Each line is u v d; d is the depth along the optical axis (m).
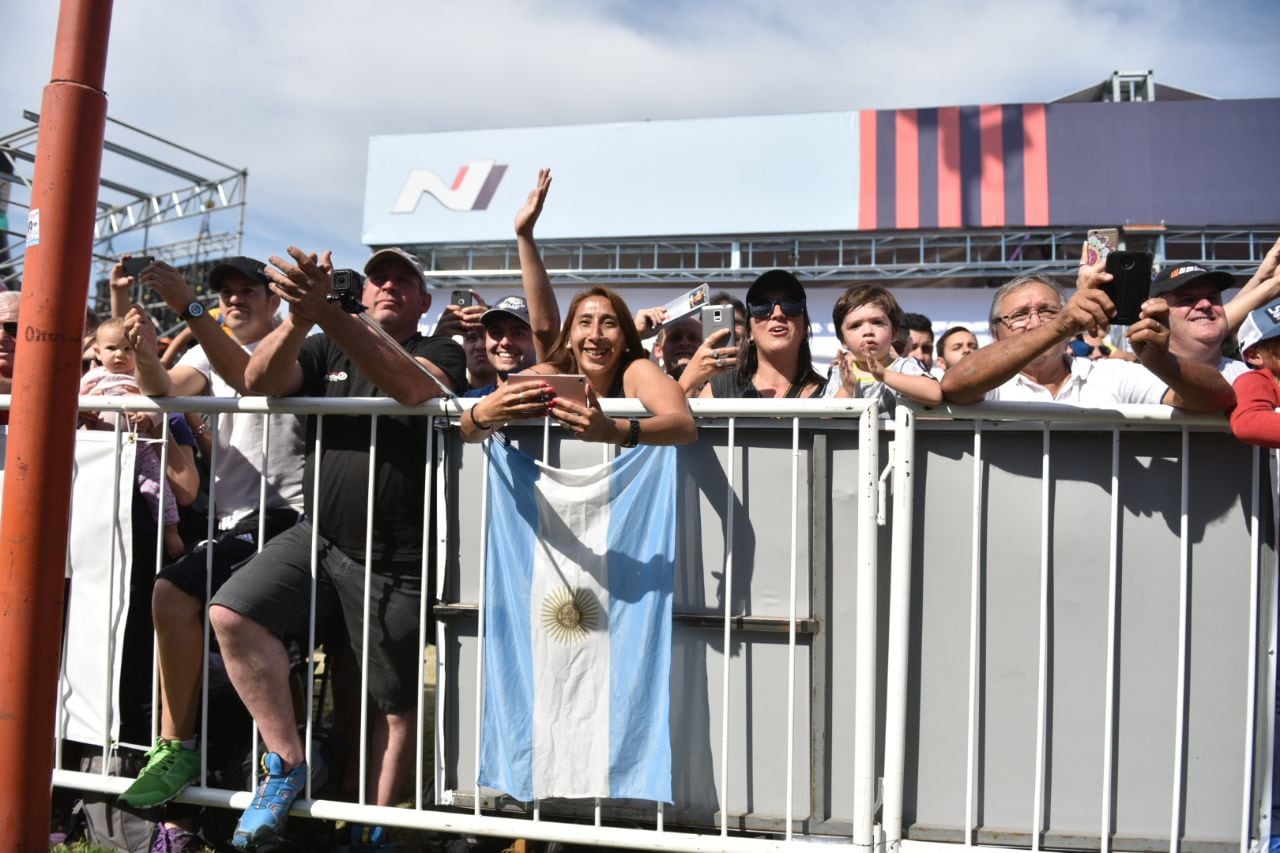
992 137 13.88
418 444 2.86
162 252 14.58
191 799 2.90
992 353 2.40
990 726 2.54
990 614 2.54
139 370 3.00
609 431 2.46
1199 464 2.49
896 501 2.52
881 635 2.59
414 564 2.86
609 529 2.69
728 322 3.42
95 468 3.12
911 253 14.45
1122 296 2.25
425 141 15.45
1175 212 13.54
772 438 2.63
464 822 2.69
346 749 3.06
